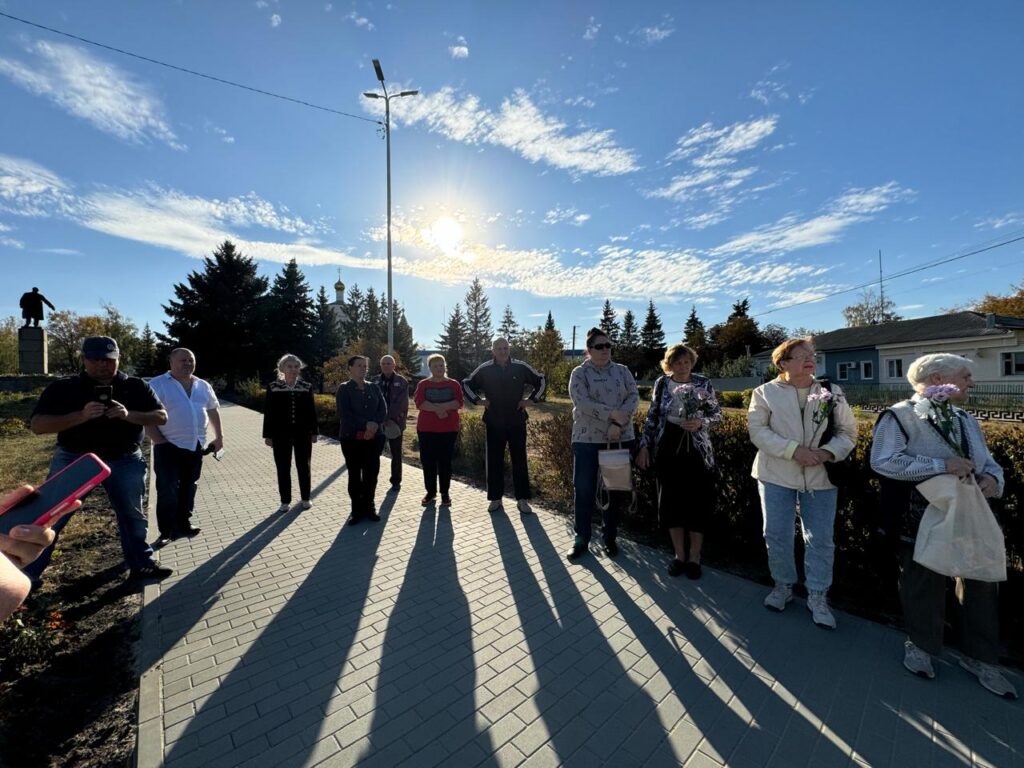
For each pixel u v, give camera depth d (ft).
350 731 6.93
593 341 13.50
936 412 8.13
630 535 15.30
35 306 72.28
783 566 10.14
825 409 9.44
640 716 7.22
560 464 19.76
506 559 13.23
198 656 8.76
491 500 17.67
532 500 19.56
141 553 12.03
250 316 113.39
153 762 6.35
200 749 6.59
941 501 7.59
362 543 14.48
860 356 100.32
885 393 85.81
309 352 122.42
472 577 12.08
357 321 175.11
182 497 15.12
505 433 17.33
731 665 8.41
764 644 9.04
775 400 10.08
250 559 13.30
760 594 11.05
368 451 16.44
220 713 7.29
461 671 8.30
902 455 8.12
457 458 27.50
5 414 47.06
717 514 13.88
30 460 27.99
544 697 7.64
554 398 102.53
